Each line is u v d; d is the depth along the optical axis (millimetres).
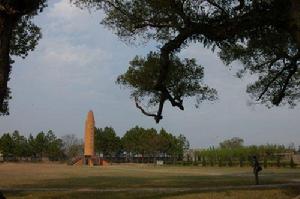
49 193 28000
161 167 81188
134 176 47469
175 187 31766
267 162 71062
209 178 42094
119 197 25469
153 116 20156
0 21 16625
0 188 31781
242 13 18719
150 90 23391
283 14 17844
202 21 19078
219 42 19641
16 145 120938
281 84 30688
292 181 35812
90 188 31953
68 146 131250
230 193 25859
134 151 120562
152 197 24641
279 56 25812
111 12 21625
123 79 24359
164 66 19578
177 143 117938
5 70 16688
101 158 98812
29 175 49125
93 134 96250
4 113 27484
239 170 62875
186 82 23469
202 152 90750
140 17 21125
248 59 29422
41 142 124000
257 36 19906
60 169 67500
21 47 25500
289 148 80562
